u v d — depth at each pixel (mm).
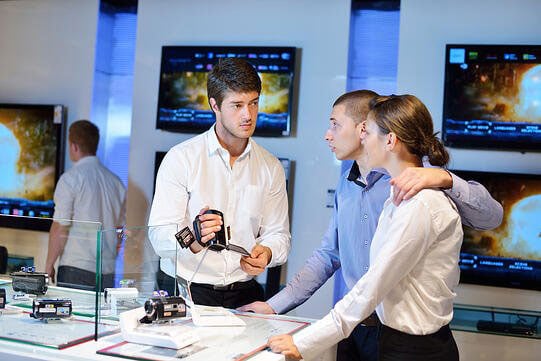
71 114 5340
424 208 1926
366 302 1923
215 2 5035
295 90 4855
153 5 5148
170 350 1913
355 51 4988
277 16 4914
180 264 2719
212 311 2352
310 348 1972
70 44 5352
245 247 2818
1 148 5379
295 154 4848
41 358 1885
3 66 5473
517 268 4434
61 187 4590
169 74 5012
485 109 4480
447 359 2014
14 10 5457
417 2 4668
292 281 2717
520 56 4422
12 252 2291
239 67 2594
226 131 2721
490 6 4566
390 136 2033
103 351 1889
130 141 5188
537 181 4395
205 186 2758
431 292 1984
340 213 2615
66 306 2156
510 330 4234
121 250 2125
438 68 4637
